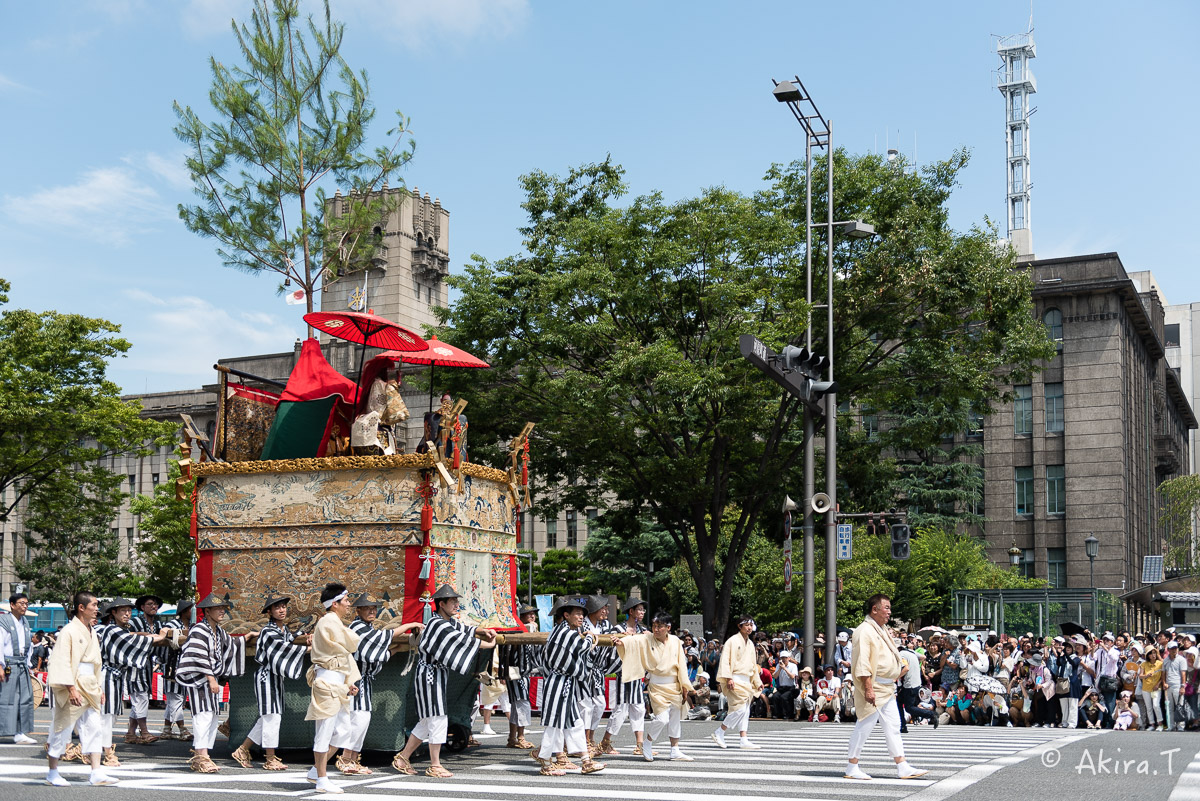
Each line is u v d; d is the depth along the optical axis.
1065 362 52.53
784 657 21.28
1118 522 50.59
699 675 20.83
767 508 30.38
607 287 24.58
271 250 19.75
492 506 13.73
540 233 27.61
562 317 25.03
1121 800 8.81
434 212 77.56
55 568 52.88
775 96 22.36
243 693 12.27
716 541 26.80
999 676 20.11
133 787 9.84
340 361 68.69
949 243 25.34
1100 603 32.59
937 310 25.39
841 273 25.97
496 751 13.52
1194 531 71.88
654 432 25.17
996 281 25.41
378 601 12.07
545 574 58.38
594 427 24.94
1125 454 51.91
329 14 20.44
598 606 12.84
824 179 25.81
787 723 19.70
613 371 23.42
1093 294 52.25
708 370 23.31
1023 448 53.03
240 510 12.84
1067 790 9.45
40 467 32.44
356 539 12.30
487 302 25.30
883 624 10.65
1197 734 16.91
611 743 13.34
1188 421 84.69
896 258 24.95
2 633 14.23
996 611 33.34
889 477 29.58
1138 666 19.62
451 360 13.34
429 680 10.91
